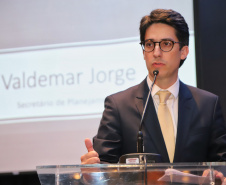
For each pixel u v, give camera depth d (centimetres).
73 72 410
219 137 238
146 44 239
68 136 401
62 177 164
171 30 239
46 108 409
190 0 399
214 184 162
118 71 402
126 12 411
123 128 239
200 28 404
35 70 418
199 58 389
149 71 243
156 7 405
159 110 242
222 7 406
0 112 417
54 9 427
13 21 433
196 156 231
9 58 426
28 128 410
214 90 398
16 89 419
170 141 235
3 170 409
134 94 250
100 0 418
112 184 167
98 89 402
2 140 413
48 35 423
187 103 244
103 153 229
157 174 163
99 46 410
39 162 404
